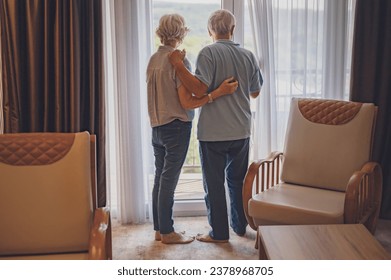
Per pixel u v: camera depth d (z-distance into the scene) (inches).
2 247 78.1
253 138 126.6
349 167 111.2
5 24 108.9
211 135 107.8
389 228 125.2
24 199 78.3
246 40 126.0
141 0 119.6
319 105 116.7
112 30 118.8
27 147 80.0
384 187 130.0
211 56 104.2
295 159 116.8
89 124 117.6
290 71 126.1
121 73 120.2
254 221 104.8
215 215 114.1
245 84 109.1
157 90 105.0
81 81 115.6
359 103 113.9
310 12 124.2
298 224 97.5
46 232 78.6
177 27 103.8
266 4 119.2
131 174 126.6
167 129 106.4
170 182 111.3
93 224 76.1
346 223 94.6
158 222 117.0
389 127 127.0
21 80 111.8
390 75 124.6
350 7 125.8
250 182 106.0
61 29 111.0
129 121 123.4
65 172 79.6
